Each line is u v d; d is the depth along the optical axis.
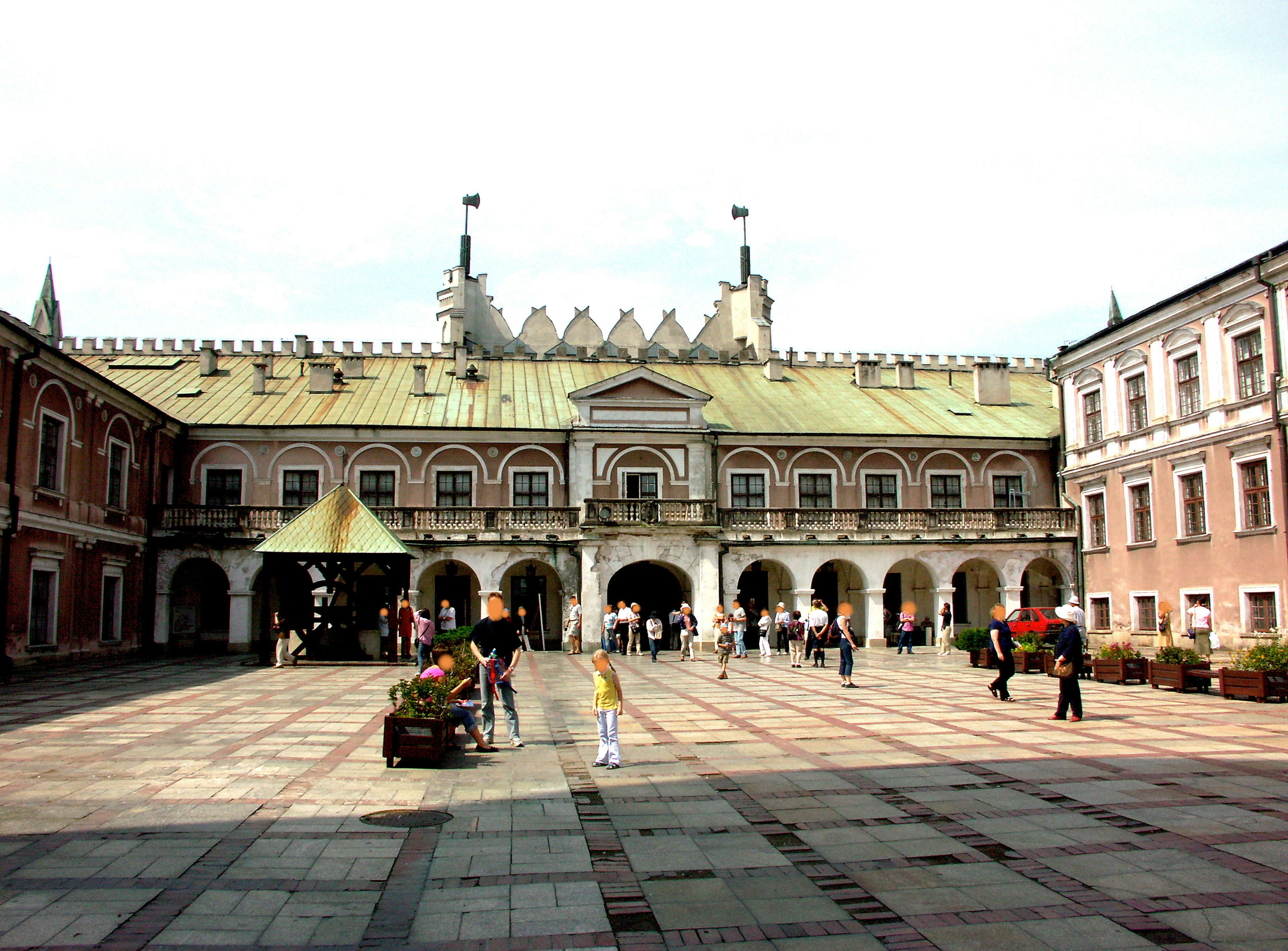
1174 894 7.49
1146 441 35.34
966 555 42.62
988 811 10.15
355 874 7.98
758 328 61.22
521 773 12.27
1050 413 50.09
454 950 6.40
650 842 9.02
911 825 9.60
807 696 21.56
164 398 43.81
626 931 6.75
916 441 45.59
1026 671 27.81
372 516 32.28
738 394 49.59
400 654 33.56
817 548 41.88
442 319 59.41
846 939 6.60
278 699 20.69
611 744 12.70
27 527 28.50
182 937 6.58
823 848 8.80
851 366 55.56
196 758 13.16
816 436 44.75
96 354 48.22
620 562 39.78
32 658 28.97
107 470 34.28
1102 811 10.12
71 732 15.52
